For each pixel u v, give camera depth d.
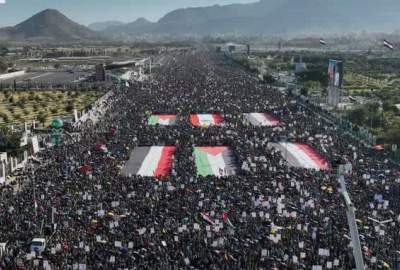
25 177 109.25
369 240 72.75
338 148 134.12
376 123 175.75
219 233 75.38
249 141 141.12
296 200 89.25
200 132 153.38
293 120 177.38
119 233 76.00
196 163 125.38
